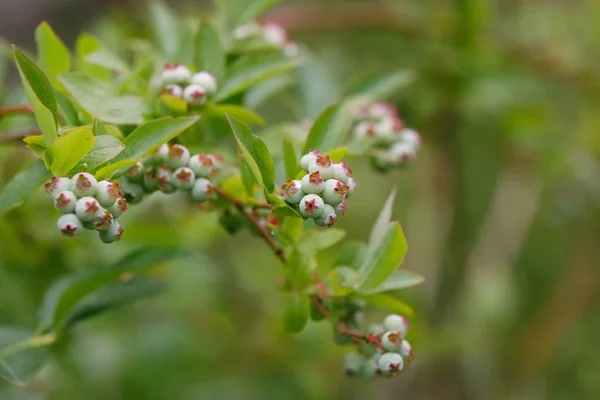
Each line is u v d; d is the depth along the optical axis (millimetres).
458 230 1162
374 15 1081
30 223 838
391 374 676
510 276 1275
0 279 854
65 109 686
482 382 1235
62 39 1065
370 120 758
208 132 720
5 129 781
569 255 1363
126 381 1055
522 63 1105
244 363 1103
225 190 690
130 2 1055
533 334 1294
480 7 1021
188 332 1095
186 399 1065
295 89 814
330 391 1137
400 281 681
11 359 717
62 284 743
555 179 1201
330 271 691
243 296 1178
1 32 1024
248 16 760
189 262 1024
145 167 677
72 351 962
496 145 1190
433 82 1058
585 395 1376
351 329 692
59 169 645
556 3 1210
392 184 1367
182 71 695
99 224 635
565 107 1166
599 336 1403
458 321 1166
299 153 712
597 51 1139
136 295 747
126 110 686
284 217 688
